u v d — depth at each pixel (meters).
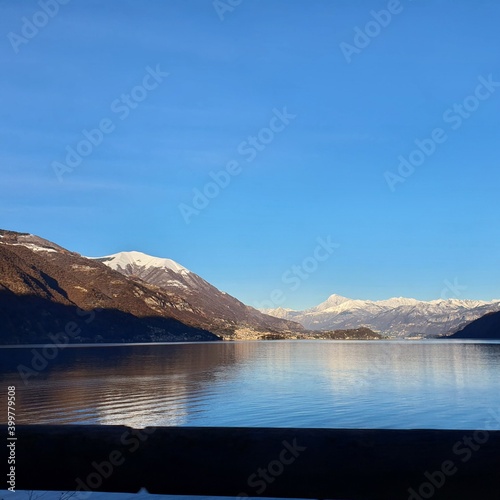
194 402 38.50
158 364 85.38
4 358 96.38
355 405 36.62
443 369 73.50
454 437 2.76
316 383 54.12
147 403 37.81
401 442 2.79
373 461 2.79
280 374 66.56
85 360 94.75
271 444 2.85
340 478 2.81
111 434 2.93
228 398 40.78
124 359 99.00
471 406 35.97
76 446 2.92
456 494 2.76
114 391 45.59
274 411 33.94
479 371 69.56
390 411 33.81
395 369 74.44
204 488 2.91
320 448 2.81
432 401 38.66
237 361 96.06
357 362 92.62
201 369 74.94
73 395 42.84
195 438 2.90
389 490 2.80
